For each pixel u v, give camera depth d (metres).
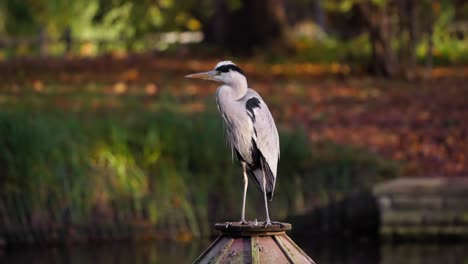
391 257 14.03
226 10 34.16
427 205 15.13
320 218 15.92
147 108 19.73
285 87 25.03
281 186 16.12
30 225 15.86
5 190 15.96
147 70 28.59
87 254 14.88
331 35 38.00
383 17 26.97
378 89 24.66
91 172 16.30
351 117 20.30
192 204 16.27
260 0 33.28
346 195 15.95
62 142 16.41
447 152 17.58
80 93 22.77
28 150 16.09
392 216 15.18
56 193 16.08
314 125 19.45
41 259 14.52
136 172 16.45
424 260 13.70
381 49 27.16
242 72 7.65
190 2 33.81
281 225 6.98
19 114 16.61
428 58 26.98
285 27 33.69
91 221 16.02
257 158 7.66
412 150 17.67
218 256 6.85
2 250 15.39
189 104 21.08
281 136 16.47
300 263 6.86
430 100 22.59
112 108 20.20
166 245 15.59
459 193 15.12
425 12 26.86
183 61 31.45
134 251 15.07
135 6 32.94
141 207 16.22
